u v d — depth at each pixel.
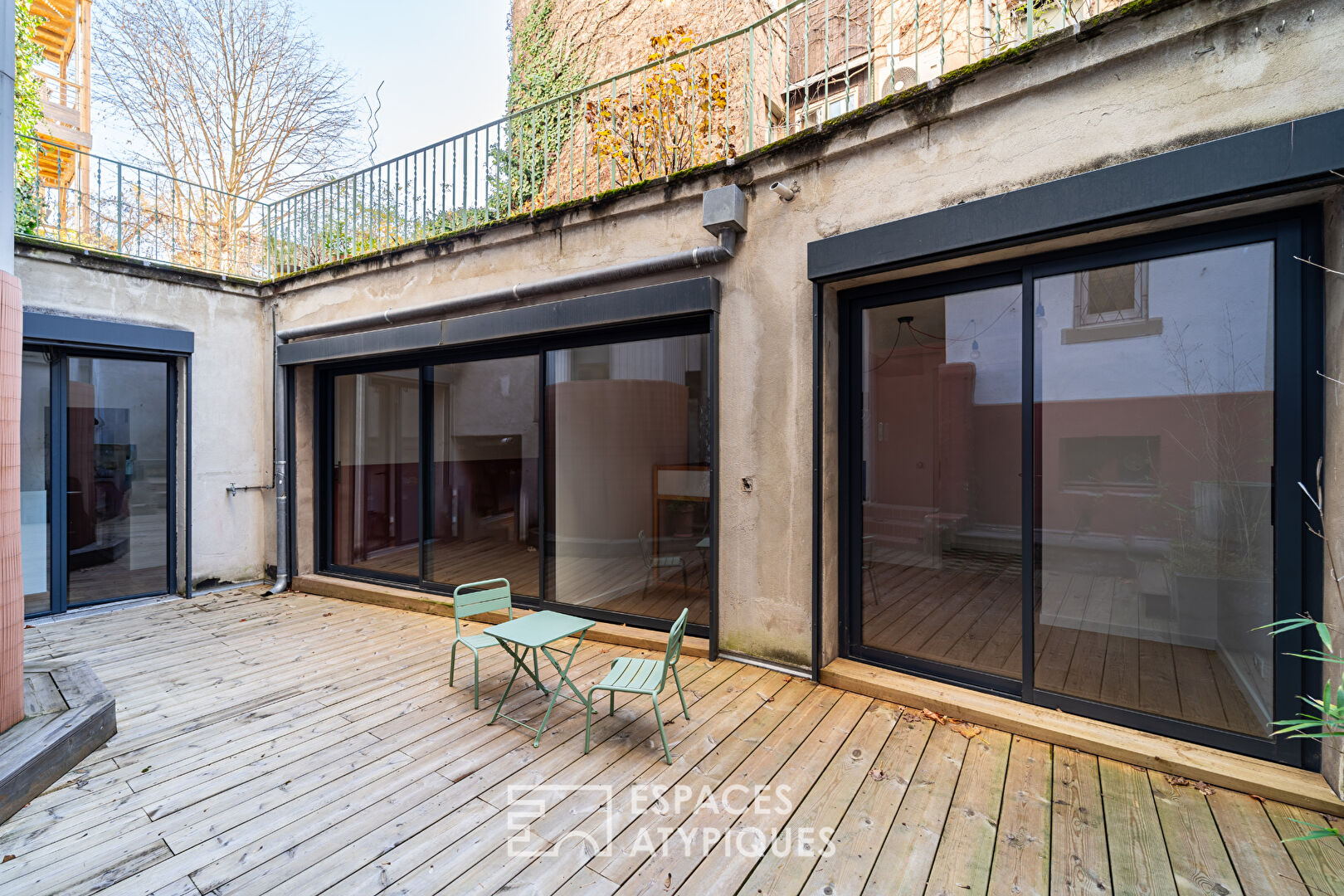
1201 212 2.46
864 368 3.65
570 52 8.50
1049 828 2.18
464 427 5.32
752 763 2.64
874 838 2.13
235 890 1.90
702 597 4.18
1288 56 2.28
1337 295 2.26
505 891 1.88
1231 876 1.93
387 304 5.65
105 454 5.52
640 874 1.96
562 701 3.35
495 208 5.43
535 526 4.95
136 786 2.50
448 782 2.52
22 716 2.76
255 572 6.46
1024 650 3.07
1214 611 2.63
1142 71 2.58
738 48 6.44
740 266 3.87
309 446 6.32
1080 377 2.92
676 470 4.26
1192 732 2.63
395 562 5.82
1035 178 2.83
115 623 4.95
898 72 6.03
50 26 11.41
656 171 5.03
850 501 3.69
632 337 4.39
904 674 3.46
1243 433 2.56
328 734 2.96
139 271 5.59
